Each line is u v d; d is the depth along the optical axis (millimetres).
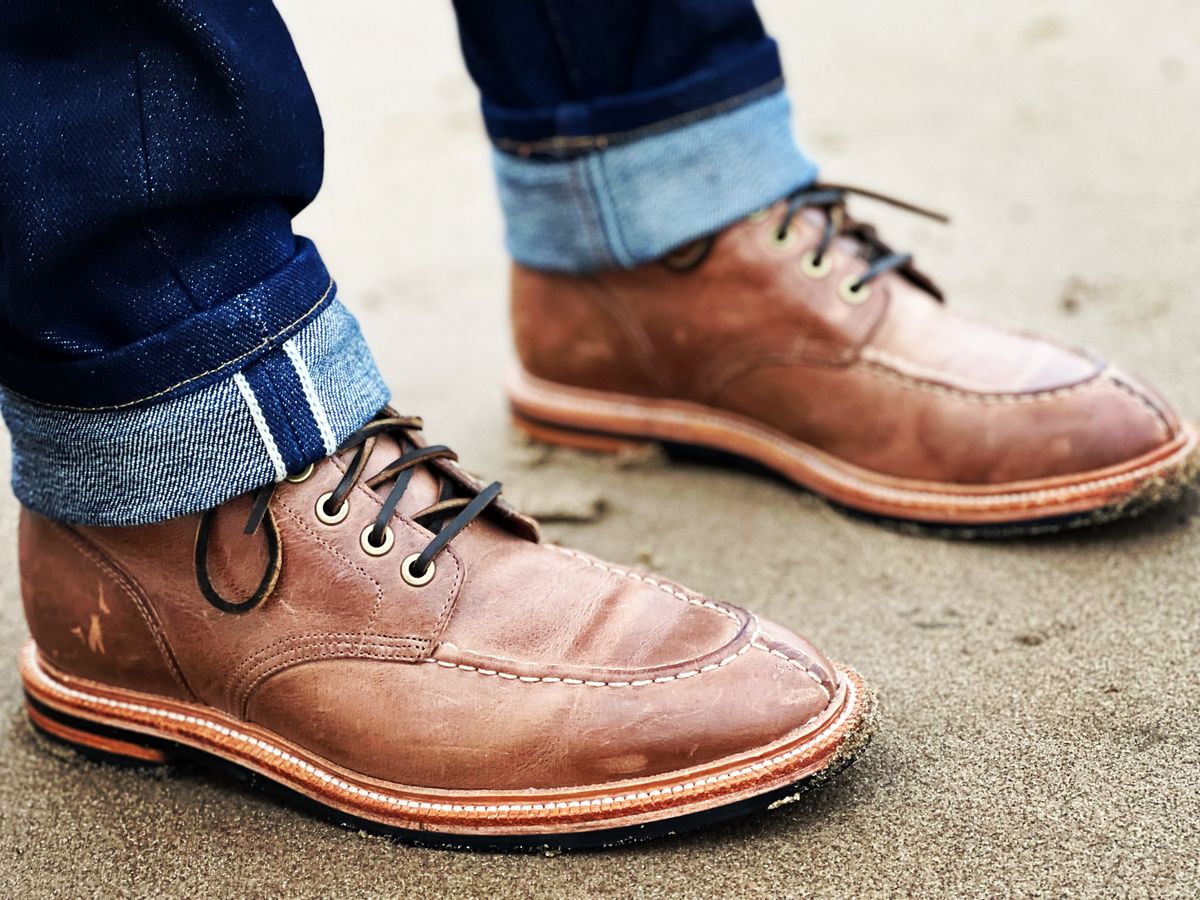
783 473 1393
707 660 875
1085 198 2076
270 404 868
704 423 1436
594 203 1339
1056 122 2432
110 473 890
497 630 895
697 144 1299
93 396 860
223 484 875
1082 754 924
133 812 965
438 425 1631
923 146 2396
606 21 1277
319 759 917
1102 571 1177
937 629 1119
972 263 1891
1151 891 786
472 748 871
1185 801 862
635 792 858
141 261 842
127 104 808
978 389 1246
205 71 818
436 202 2508
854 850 851
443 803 881
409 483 929
